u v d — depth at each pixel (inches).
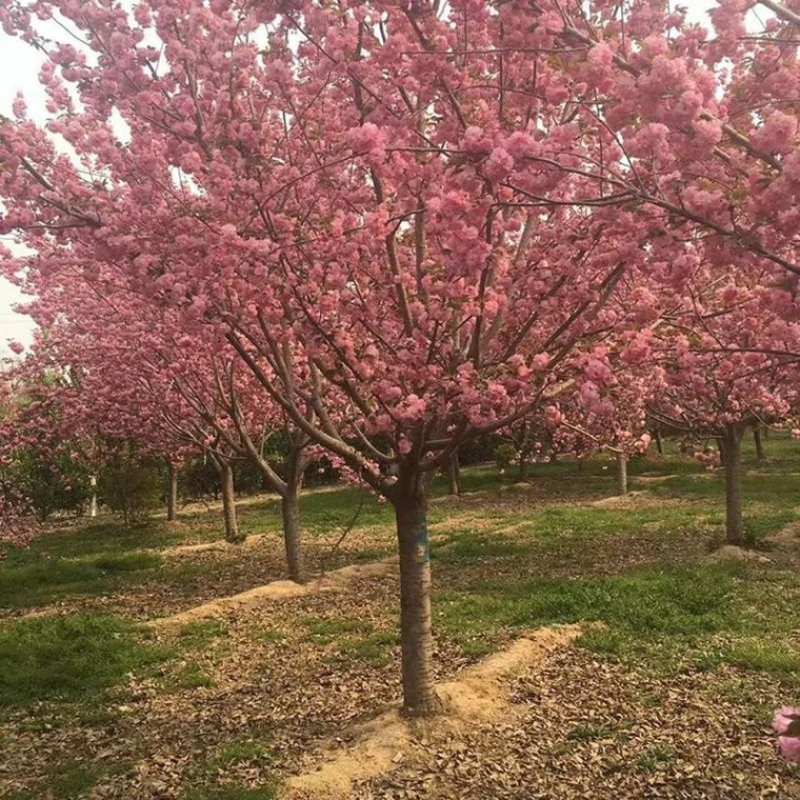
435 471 233.5
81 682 279.9
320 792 189.0
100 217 190.9
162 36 201.3
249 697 262.5
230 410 428.8
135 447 775.7
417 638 230.1
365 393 217.6
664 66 99.8
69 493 860.0
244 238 193.0
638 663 268.1
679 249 125.4
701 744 207.8
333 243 193.2
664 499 740.0
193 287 195.2
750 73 121.0
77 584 474.0
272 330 216.7
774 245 117.3
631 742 210.8
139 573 506.6
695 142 103.0
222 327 194.2
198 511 861.8
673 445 1194.6
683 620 309.3
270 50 196.2
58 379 609.0
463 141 128.0
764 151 103.5
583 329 201.3
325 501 874.1
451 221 154.0
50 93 223.8
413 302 216.7
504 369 189.0
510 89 163.8
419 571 230.5
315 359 208.8
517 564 471.2
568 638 297.1
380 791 190.7
